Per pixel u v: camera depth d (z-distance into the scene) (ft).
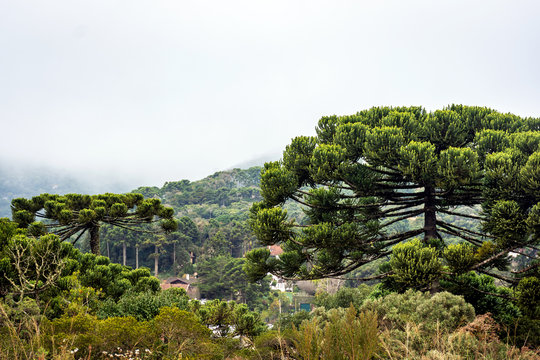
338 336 11.27
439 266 38.32
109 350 22.08
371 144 43.32
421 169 41.50
